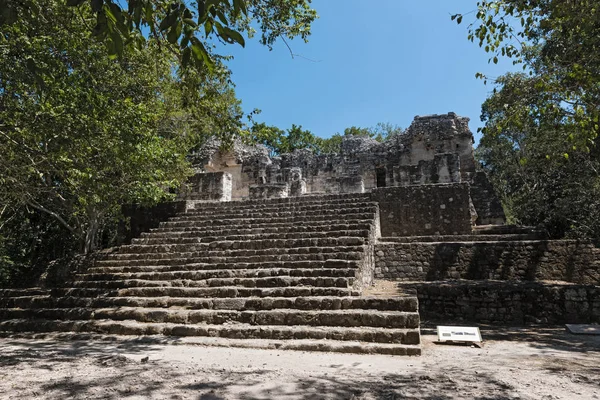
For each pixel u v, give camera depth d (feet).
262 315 23.36
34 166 26.73
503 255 34.47
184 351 19.89
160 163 43.47
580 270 32.04
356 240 32.27
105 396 12.10
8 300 31.40
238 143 75.77
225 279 28.40
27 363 17.08
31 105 24.63
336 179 57.62
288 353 19.31
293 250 32.24
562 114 25.95
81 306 28.78
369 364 16.78
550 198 63.31
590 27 22.88
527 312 27.58
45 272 46.93
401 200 42.45
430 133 66.44
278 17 28.86
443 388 12.75
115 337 23.66
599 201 51.80
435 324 27.35
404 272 36.27
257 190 55.67
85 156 27.37
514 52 26.50
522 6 24.29
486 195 56.80
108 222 61.93
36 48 22.71
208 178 55.77
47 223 62.75
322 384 13.41
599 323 26.12
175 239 38.86
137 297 28.40
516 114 25.95
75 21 25.67
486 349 19.99
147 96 38.19
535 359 17.35
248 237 36.60
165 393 12.38
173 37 11.42
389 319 21.18
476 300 28.63
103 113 25.96
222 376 14.56
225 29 11.18
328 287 25.84
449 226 40.70
